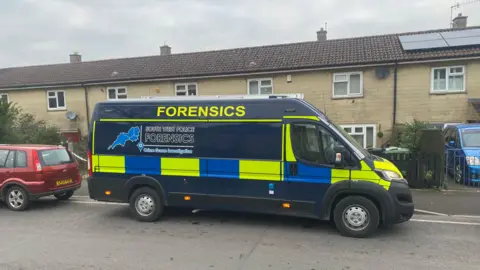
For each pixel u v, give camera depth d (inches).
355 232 215.0
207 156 244.2
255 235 222.8
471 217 259.3
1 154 315.3
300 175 223.9
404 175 357.1
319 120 221.8
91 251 197.2
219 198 242.2
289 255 187.8
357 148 219.3
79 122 733.9
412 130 452.1
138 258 185.5
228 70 631.2
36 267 175.2
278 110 230.7
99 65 810.2
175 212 284.5
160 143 253.9
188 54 767.1
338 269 168.9
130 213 287.9
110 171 264.5
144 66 745.0
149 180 255.8
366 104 569.6
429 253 188.5
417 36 609.9
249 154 235.0
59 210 303.4
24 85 751.7
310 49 658.8
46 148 322.0
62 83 724.0
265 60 647.8
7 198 306.2
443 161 350.6
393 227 235.8
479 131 396.2
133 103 261.6
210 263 177.6
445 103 534.9
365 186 210.1
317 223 248.1
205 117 245.0
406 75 548.1
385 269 168.2
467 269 167.0
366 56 575.2
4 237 226.1
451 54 518.6
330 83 583.8
